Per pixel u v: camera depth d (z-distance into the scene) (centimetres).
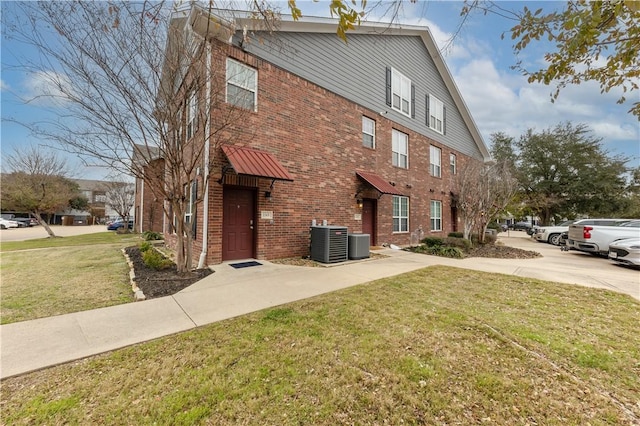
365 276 615
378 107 1162
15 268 686
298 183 846
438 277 610
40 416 195
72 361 265
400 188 1278
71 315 377
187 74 542
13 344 295
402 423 191
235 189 739
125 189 2295
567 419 196
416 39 1410
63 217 3894
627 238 823
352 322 357
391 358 271
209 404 208
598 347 297
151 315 379
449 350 288
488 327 343
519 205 2248
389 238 1205
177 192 585
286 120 819
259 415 197
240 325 346
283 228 808
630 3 162
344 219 988
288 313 385
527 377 244
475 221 1228
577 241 1024
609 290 513
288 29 838
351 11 211
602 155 2122
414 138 1383
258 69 761
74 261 778
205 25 597
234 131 694
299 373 247
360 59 1088
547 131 2327
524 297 470
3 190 1662
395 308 409
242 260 743
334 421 192
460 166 1734
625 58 246
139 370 251
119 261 775
